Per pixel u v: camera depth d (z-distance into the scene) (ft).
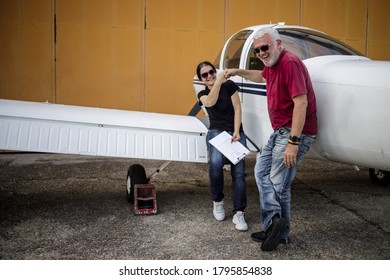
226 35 21.09
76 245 8.75
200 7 20.75
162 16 20.49
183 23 20.70
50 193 12.72
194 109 15.07
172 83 20.90
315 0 21.74
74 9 19.74
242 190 9.67
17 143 9.61
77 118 10.44
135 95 20.66
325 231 9.68
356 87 8.16
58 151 9.82
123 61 20.39
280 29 11.33
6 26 19.30
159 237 9.24
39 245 8.72
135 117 11.46
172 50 20.74
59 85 19.97
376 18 22.47
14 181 14.15
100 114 11.23
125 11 20.17
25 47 19.52
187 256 8.26
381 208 11.48
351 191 13.30
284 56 7.84
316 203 11.93
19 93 19.71
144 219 10.43
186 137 10.87
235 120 9.85
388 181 13.67
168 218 10.52
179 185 13.94
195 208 11.37
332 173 15.92
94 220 10.30
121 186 13.66
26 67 19.61
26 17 19.38
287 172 8.27
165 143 10.62
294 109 7.69
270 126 10.14
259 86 10.44
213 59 21.12
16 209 11.10
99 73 20.24
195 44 20.89
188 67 20.94
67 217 10.52
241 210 9.73
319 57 9.77
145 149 10.39
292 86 7.64
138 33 20.36
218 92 9.48
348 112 8.27
